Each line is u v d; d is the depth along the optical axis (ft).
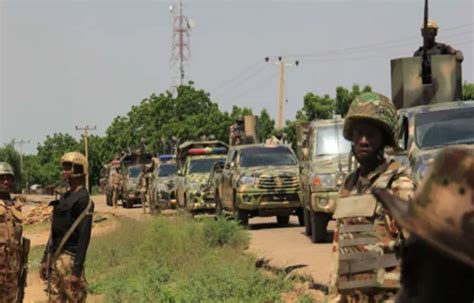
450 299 6.66
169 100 211.20
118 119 253.65
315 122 54.24
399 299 7.17
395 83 45.62
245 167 66.74
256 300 35.73
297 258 44.52
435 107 38.96
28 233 101.19
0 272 29.30
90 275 51.96
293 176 65.00
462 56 45.55
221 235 56.18
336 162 50.62
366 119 14.47
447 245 6.56
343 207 14.55
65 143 347.36
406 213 6.95
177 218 68.33
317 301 33.27
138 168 144.25
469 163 6.66
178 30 225.15
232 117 193.77
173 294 38.01
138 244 59.67
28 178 316.40
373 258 14.11
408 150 37.04
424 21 45.39
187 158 90.89
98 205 168.14
